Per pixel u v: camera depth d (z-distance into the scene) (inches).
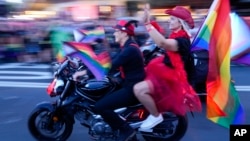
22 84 355.6
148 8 157.6
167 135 182.1
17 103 283.6
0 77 397.4
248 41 177.8
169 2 696.4
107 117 170.2
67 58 183.9
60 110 183.5
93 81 176.6
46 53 496.4
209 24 169.8
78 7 739.4
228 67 168.4
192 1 683.4
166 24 406.0
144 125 172.4
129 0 716.0
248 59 177.9
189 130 213.9
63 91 180.7
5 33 516.7
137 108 174.4
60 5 799.1
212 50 169.2
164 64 163.2
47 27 505.4
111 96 170.2
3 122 235.1
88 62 172.1
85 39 198.7
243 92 304.0
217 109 173.5
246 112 247.0
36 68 460.4
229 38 166.6
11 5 737.0
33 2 852.6
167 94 164.2
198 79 241.0
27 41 514.9
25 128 222.2
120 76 180.9
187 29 162.1
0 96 306.5
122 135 172.2
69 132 187.5
